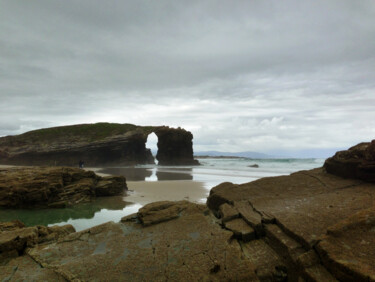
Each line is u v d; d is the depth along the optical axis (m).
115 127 61.53
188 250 5.46
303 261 4.52
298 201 7.25
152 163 73.88
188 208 7.84
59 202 14.41
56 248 5.95
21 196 14.15
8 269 5.23
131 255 5.43
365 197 6.52
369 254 4.11
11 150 54.12
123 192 18.31
